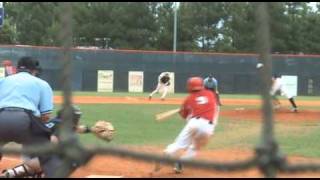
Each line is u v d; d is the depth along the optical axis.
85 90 52.69
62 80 3.60
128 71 53.53
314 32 72.88
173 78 53.88
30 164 8.53
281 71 53.22
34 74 8.95
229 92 54.00
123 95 46.25
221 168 3.54
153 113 27.17
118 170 10.29
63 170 3.60
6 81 8.56
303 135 18.20
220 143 15.52
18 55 48.88
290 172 3.51
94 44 77.88
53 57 48.97
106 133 8.78
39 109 8.65
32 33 70.06
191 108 10.87
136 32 78.81
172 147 10.72
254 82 53.69
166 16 79.69
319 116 26.81
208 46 80.12
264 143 3.48
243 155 13.05
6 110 8.28
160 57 54.00
